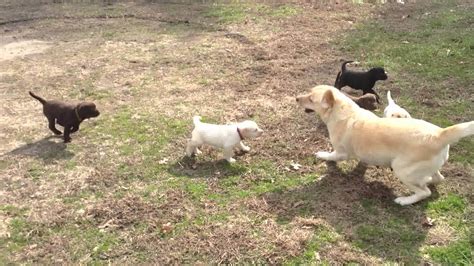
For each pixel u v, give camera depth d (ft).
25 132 9.83
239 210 7.20
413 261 6.11
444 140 6.46
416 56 12.71
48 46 15.06
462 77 11.34
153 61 13.37
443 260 6.12
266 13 17.38
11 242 6.78
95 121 10.11
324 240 6.53
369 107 9.45
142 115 10.30
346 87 11.37
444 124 9.34
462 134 6.32
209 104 10.69
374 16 16.53
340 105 7.58
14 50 14.83
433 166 6.68
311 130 9.37
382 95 10.72
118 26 16.87
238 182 7.86
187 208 7.27
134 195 7.62
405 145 6.75
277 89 11.30
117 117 10.26
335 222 6.84
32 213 7.32
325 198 7.36
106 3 19.90
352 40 14.25
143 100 11.04
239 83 11.74
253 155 8.60
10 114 10.63
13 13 18.88
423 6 17.31
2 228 7.04
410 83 11.21
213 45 14.46
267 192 7.58
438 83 11.12
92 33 16.19
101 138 9.44
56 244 6.68
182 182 7.92
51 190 7.89
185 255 6.39
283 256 6.27
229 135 8.16
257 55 13.47
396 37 14.26
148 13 18.21
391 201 7.21
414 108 10.03
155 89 11.59
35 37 16.03
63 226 7.04
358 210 7.05
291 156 8.52
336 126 7.63
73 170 8.41
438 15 15.98
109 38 15.57
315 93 7.84
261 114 10.11
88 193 7.79
